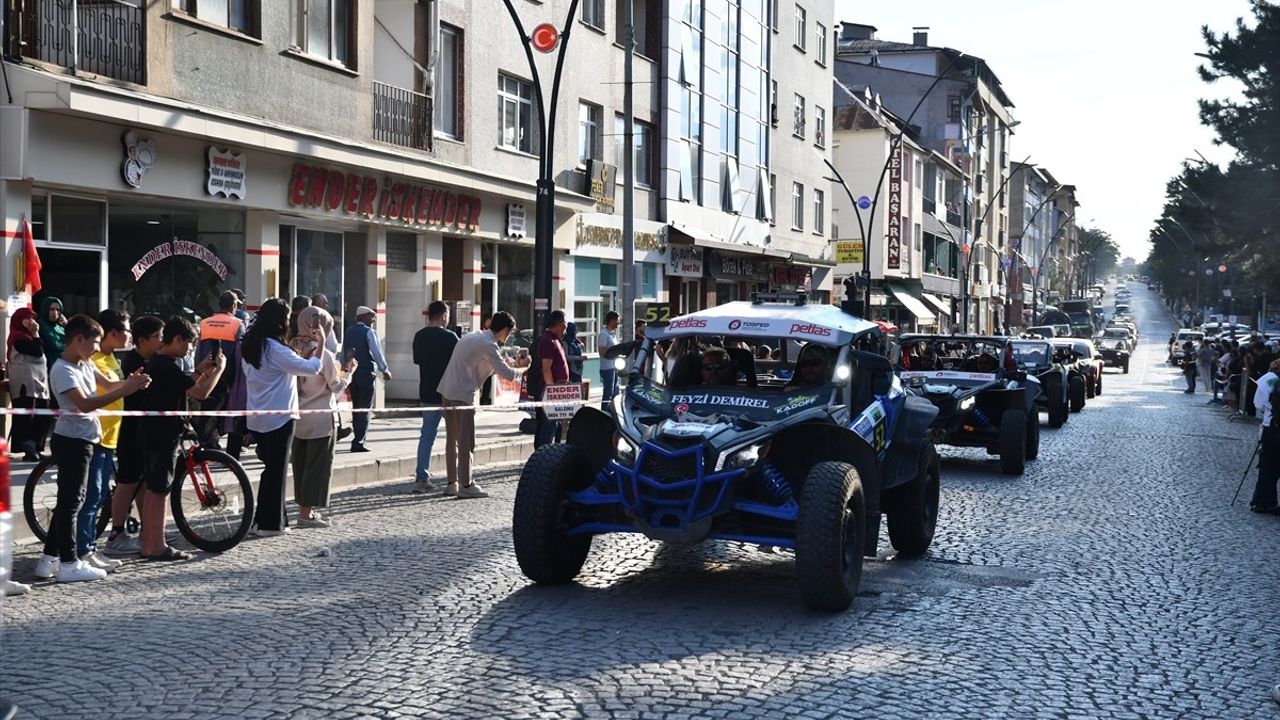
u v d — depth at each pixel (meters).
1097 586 9.15
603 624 7.39
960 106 78.00
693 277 36.66
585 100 29.16
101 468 8.74
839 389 8.76
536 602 7.93
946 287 74.38
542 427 15.28
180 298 16.84
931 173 68.81
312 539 10.11
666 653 6.75
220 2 17.20
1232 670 6.91
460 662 6.45
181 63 16.31
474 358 12.73
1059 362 28.28
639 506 7.89
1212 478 16.91
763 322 9.05
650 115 33.44
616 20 31.38
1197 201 44.25
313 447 10.66
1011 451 16.09
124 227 15.87
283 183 18.39
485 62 24.47
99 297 15.43
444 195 22.73
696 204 36.44
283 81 18.42
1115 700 6.22
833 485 7.75
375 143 20.78
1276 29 39.78
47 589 8.12
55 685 5.92
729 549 10.09
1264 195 41.81
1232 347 36.81
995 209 97.81
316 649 6.66
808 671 6.47
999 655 6.99
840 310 10.10
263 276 18.20
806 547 7.63
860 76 79.44
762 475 8.08
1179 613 8.33
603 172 29.45
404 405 22.61
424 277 22.97
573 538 8.49
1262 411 13.68
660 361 9.27
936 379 17.28
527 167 26.31
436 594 8.09
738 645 6.98
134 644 6.71
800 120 46.78
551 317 15.05
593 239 29.38
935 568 9.63
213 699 5.74
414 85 22.25
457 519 11.27
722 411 8.55
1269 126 40.94
